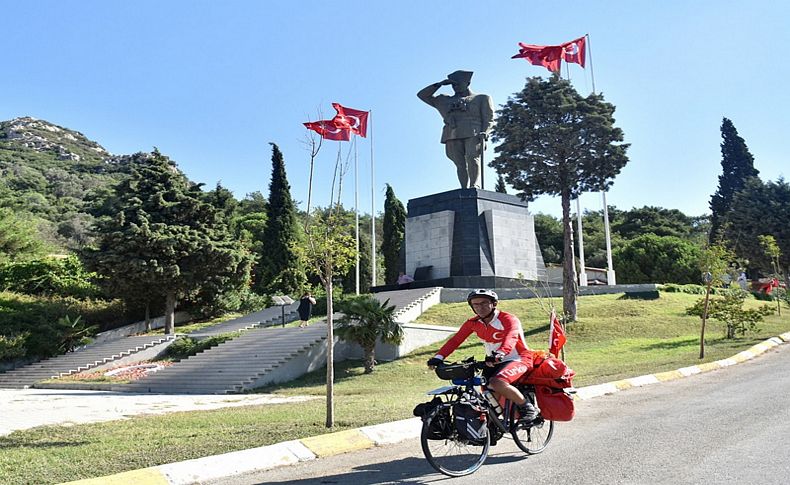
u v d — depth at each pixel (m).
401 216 57.09
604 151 28.11
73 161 164.62
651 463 6.05
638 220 79.56
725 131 64.31
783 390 10.73
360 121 38.59
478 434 6.17
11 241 41.56
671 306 30.20
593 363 18.94
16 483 5.91
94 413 13.48
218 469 6.55
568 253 28.22
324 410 11.39
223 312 39.19
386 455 7.35
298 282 46.16
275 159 48.28
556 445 7.31
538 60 31.89
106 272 33.44
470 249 34.56
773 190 51.12
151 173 35.91
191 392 20.41
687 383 13.01
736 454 6.23
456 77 37.12
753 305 34.12
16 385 26.08
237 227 64.88
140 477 6.09
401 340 22.03
